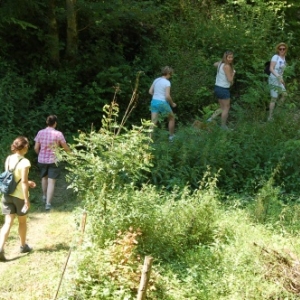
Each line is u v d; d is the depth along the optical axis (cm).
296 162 812
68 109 1039
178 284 510
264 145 852
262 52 1296
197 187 784
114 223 551
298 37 1384
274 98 1054
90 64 1160
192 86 1209
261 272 501
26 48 1137
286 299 459
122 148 562
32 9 1055
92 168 565
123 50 1291
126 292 479
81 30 1168
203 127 948
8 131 900
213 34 1336
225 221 632
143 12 1246
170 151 828
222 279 515
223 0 1494
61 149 614
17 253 619
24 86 1055
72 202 795
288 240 587
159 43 1348
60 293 493
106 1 1153
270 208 688
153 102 980
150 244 569
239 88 1266
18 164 594
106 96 1131
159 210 600
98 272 497
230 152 836
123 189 586
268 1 1405
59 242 648
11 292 524
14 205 600
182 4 1457
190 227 602
